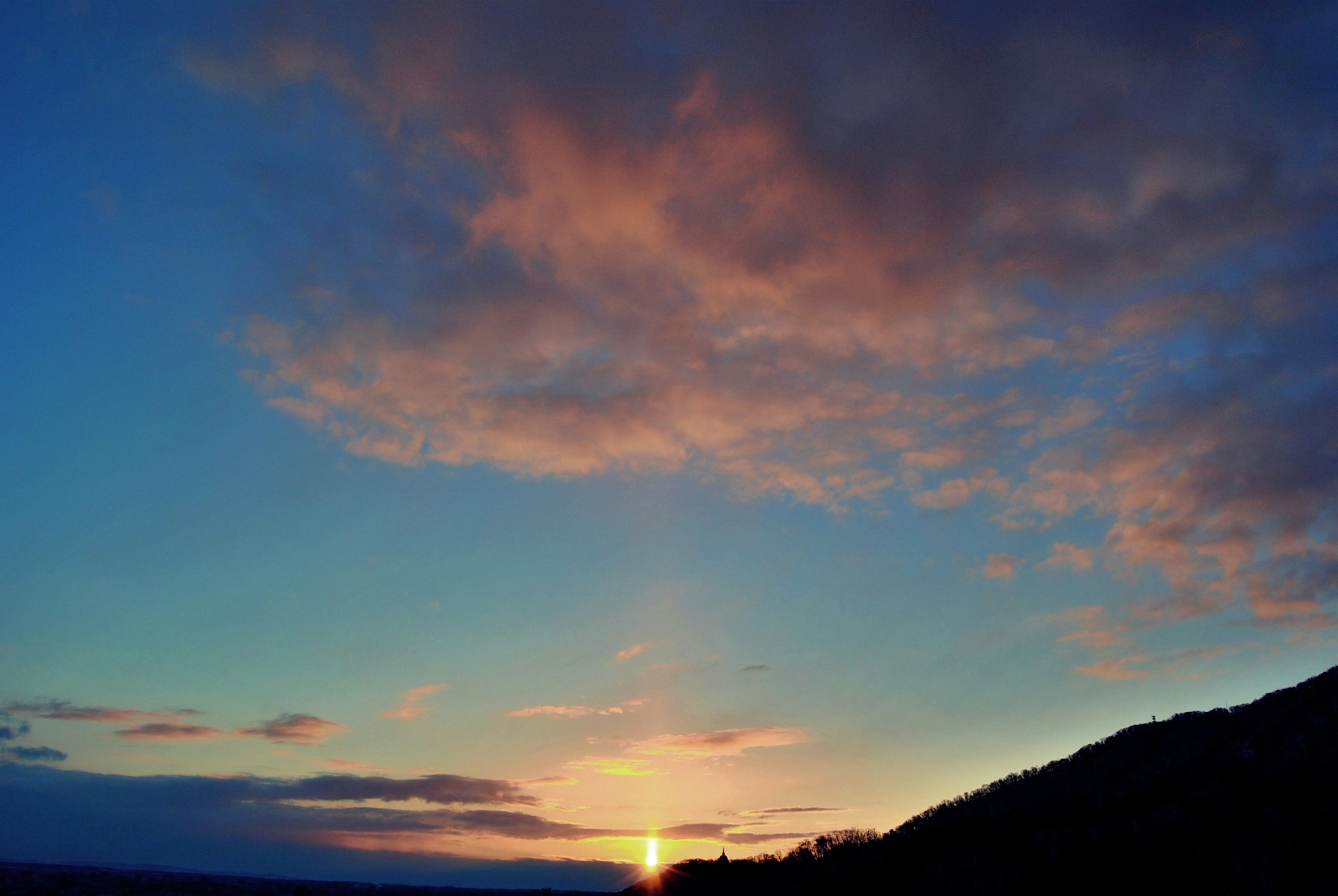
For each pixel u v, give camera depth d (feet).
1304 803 473.26
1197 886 451.53
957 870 578.66
